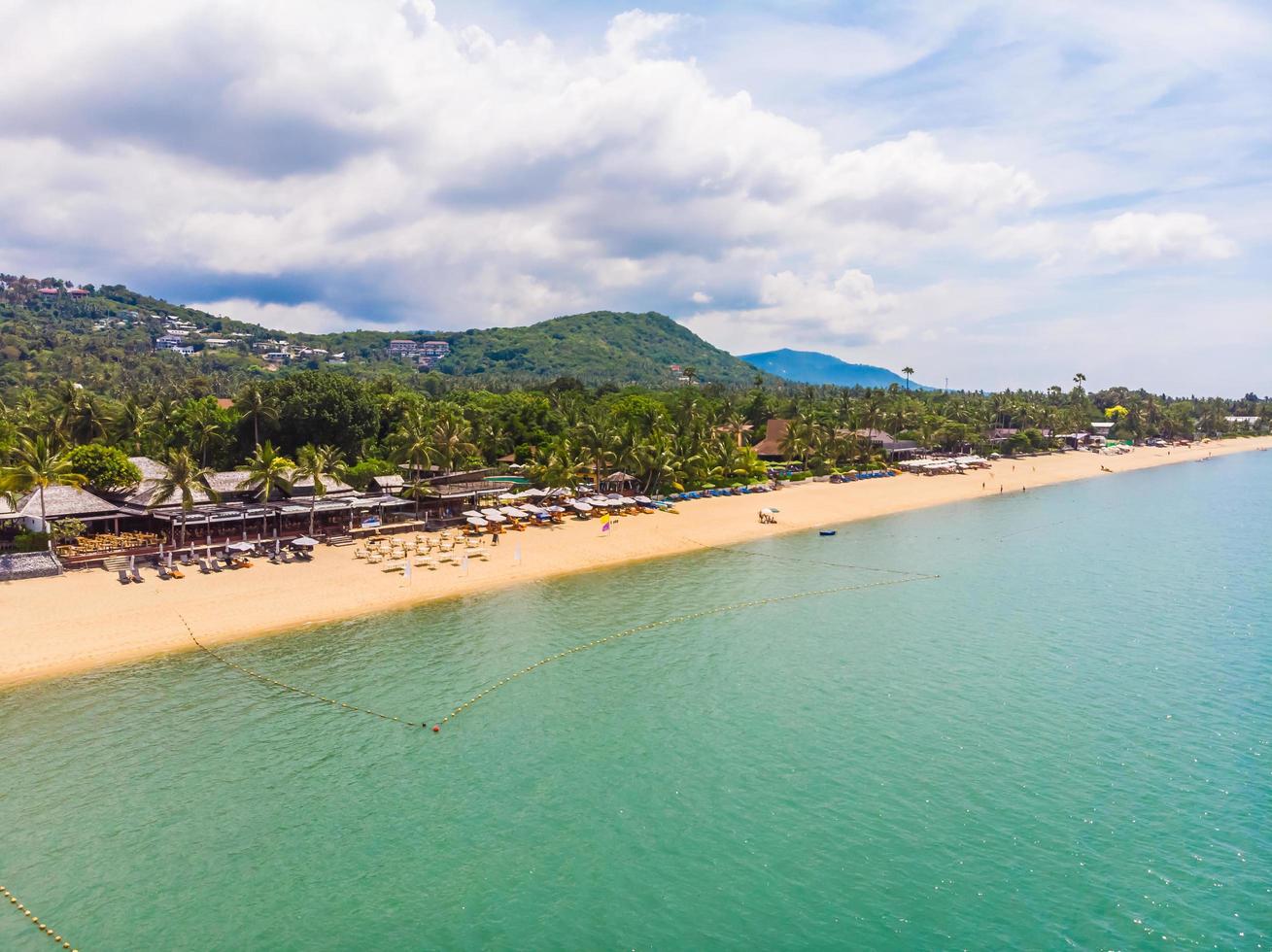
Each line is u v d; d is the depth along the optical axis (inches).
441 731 1758.1
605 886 1259.8
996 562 3435.0
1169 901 1219.2
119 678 1985.7
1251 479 6707.7
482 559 3253.0
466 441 4660.4
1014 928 1168.8
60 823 1395.2
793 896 1237.7
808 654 2265.0
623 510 4439.0
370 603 2608.3
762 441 7116.1
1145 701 1925.4
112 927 1162.0
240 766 1593.3
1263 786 1539.1
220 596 2581.2
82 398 4281.5
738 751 1684.3
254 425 4648.1
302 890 1245.1
